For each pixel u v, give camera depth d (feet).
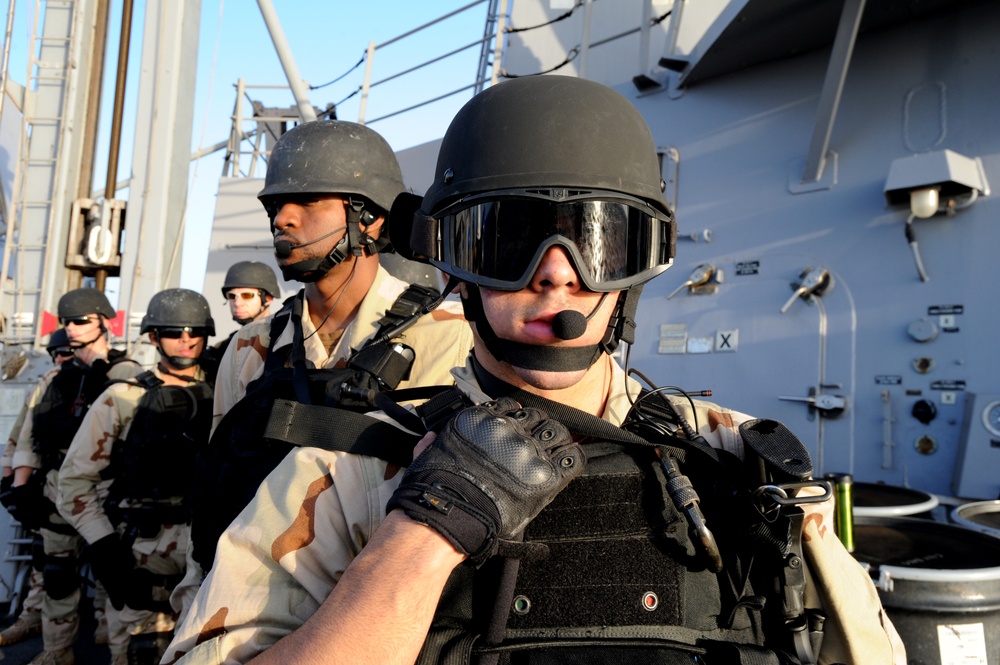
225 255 19.62
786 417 10.41
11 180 23.68
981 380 8.91
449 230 2.86
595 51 14.74
